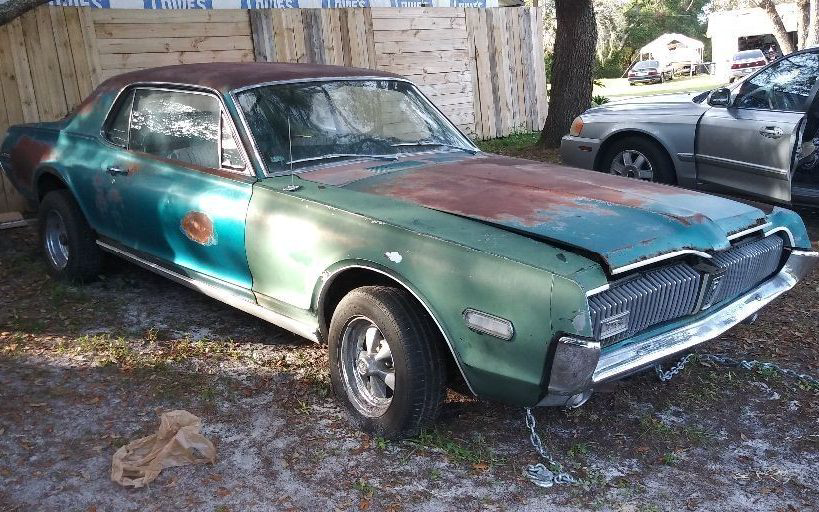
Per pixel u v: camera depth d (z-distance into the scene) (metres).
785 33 25.67
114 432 3.85
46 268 6.27
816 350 4.88
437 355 3.57
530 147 12.40
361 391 3.86
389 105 5.02
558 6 11.94
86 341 4.86
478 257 3.28
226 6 9.67
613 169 8.20
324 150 4.53
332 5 10.82
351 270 3.80
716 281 3.66
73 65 8.47
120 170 5.02
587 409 4.11
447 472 3.52
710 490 3.41
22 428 3.86
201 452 3.59
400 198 3.87
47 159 5.70
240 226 4.19
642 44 73.94
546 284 3.10
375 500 3.32
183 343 4.89
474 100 12.83
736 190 7.23
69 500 3.29
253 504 3.29
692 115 7.48
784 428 3.95
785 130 6.63
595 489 3.40
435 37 12.10
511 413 4.05
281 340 4.95
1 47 7.96
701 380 4.44
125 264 6.34
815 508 3.29
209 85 4.61
